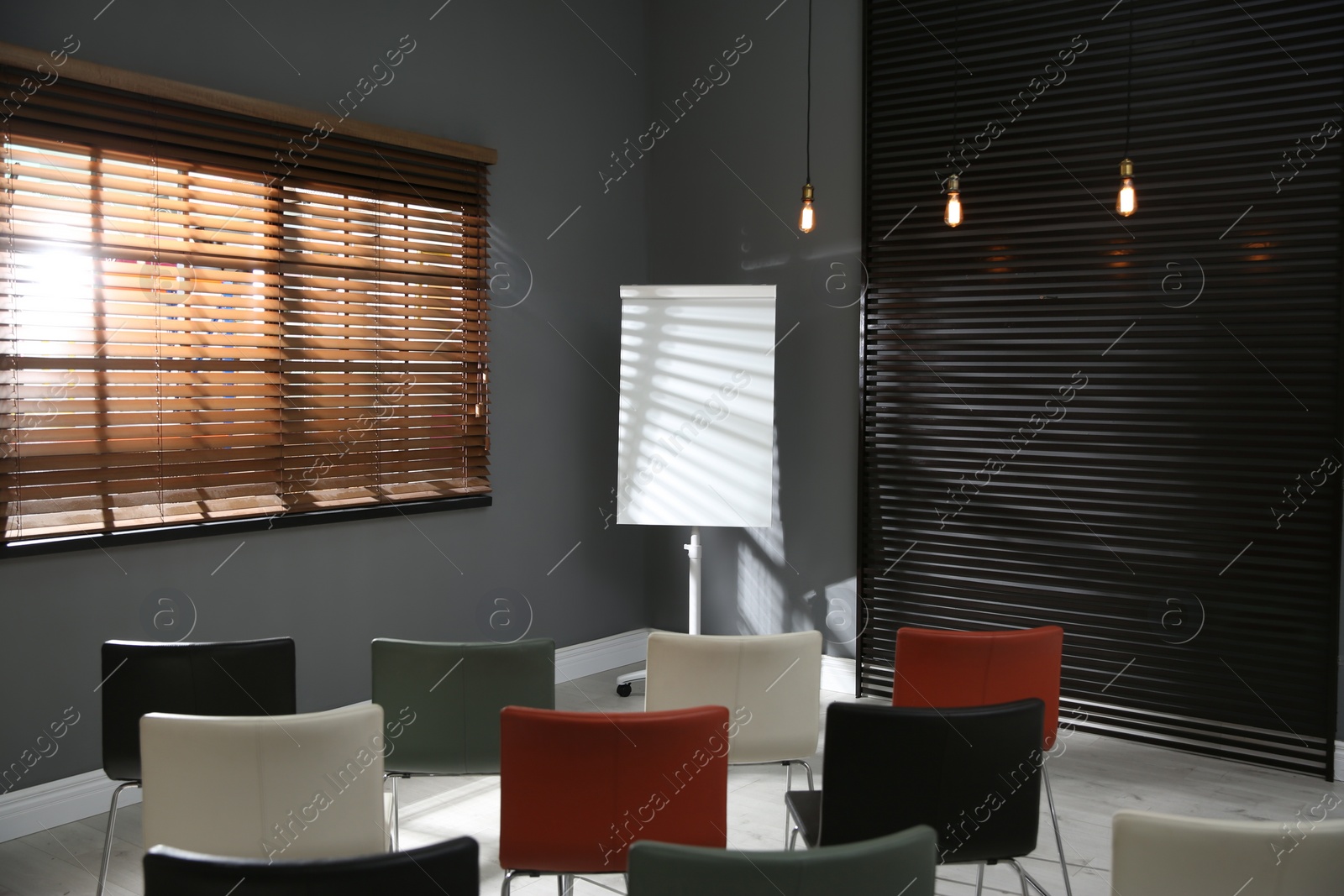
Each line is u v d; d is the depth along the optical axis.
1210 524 3.95
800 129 4.90
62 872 2.97
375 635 4.21
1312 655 3.77
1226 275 3.88
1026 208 4.26
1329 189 3.67
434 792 3.61
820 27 4.80
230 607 3.72
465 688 2.54
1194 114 3.89
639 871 1.45
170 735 1.95
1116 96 4.07
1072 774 3.80
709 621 5.30
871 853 1.46
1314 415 3.73
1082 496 4.21
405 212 4.24
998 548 4.42
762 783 3.71
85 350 3.34
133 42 3.37
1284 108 3.75
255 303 3.78
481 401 4.59
